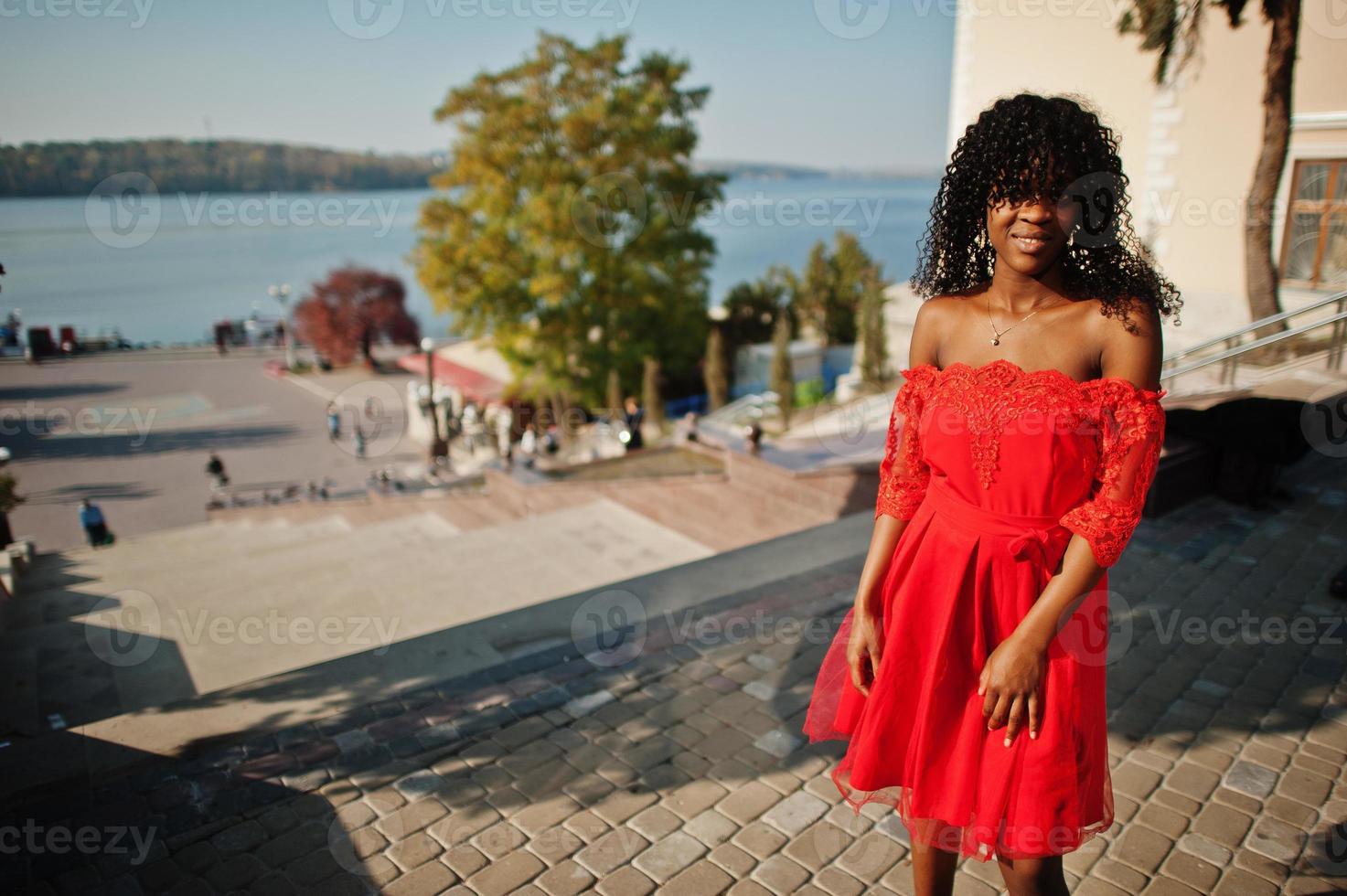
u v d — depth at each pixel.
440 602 9.14
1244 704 3.61
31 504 25.89
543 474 14.96
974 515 1.76
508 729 3.67
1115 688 3.77
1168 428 6.07
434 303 27.91
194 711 3.85
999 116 1.66
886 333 23.03
